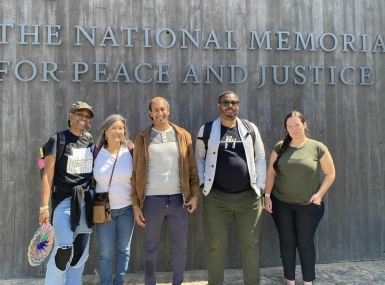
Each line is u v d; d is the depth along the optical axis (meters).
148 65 3.76
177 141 3.04
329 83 4.00
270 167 3.32
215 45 3.85
